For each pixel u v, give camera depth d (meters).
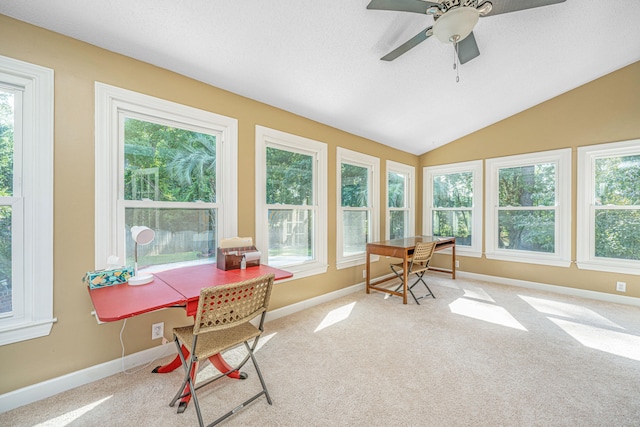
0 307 1.55
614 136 3.21
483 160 4.25
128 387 1.72
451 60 2.51
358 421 1.45
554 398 1.62
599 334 2.43
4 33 1.50
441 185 4.83
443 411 1.52
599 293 3.34
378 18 1.92
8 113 1.56
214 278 1.85
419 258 3.44
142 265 2.03
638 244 3.14
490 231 4.20
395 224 4.64
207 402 1.59
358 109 3.11
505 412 1.51
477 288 3.86
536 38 2.44
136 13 1.60
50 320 1.63
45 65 1.61
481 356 2.08
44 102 1.60
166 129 2.15
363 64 2.38
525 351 2.15
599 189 3.36
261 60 2.13
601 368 1.92
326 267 3.37
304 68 2.30
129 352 1.92
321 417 1.48
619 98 3.17
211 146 2.41
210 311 1.35
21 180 1.59
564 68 2.98
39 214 1.60
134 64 1.93
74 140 1.70
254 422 1.44
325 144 3.36
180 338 1.55
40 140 1.59
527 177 3.91
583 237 3.43
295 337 2.40
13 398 1.52
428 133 4.15
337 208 3.53
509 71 2.88
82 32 1.67
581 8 2.18
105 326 1.83
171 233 2.18
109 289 1.59
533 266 3.83
